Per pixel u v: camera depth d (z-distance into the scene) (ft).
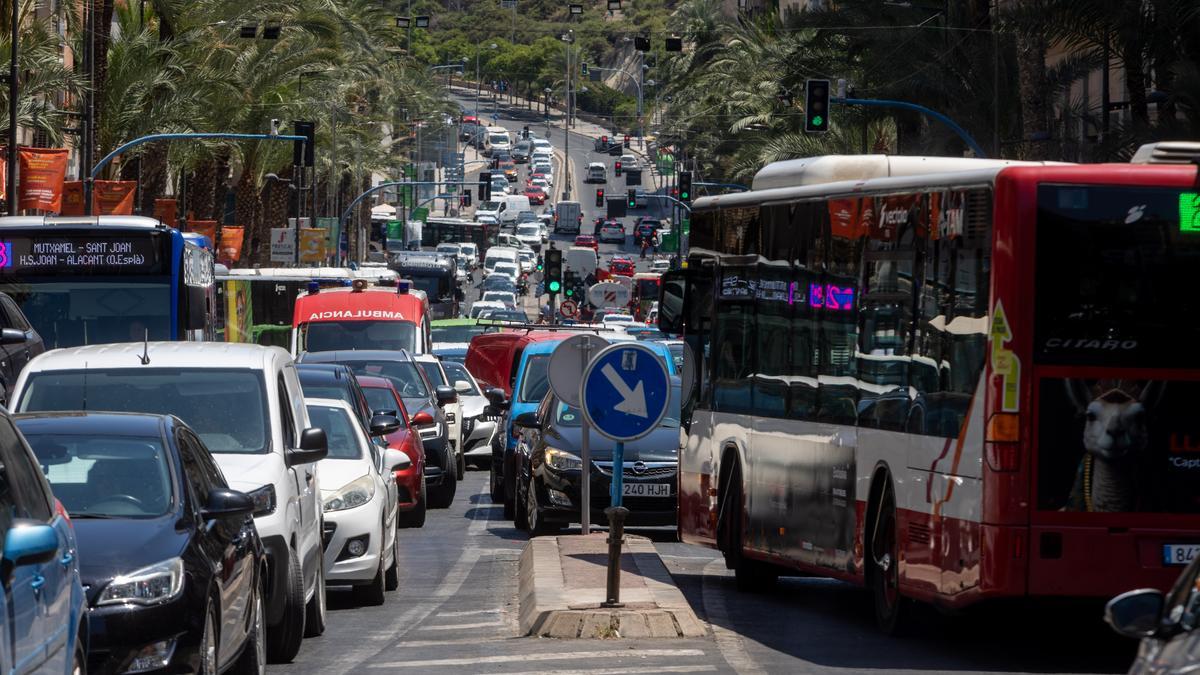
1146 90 230.07
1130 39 198.08
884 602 72.79
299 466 71.51
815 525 79.77
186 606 48.57
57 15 258.16
